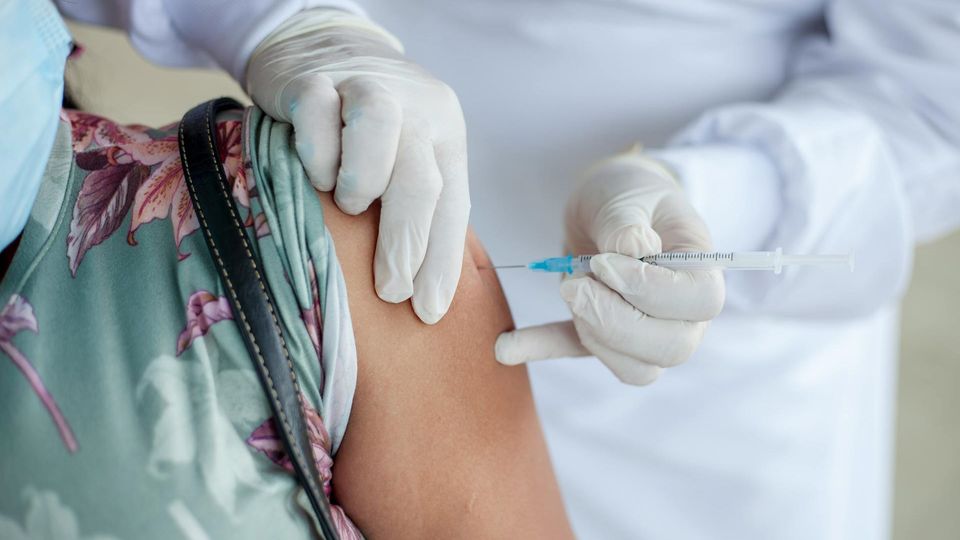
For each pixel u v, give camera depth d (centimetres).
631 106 146
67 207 74
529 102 147
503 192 153
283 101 79
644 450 156
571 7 139
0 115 65
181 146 75
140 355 68
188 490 66
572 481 159
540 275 154
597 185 105
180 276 71
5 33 65
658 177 105
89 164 77
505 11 142
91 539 65
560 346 90
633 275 84
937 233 162
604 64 143
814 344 158
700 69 147
